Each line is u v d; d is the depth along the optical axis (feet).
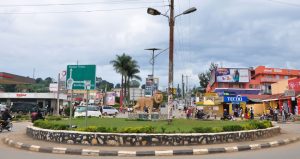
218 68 241.76
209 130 51.83
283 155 39.60
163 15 71.92
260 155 40.24
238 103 165.78
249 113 139.33
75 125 60.29
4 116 78.59
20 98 209.67
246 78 239.71
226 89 226.17
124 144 47.37
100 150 43.01
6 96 208.95
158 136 47.88
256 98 187.42
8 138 57.41
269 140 55.42
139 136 47.62
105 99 276.62
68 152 43.68
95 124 65.46
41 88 319.06
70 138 49.39
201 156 41.01
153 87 139.64
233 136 52.75
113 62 255.50
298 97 140.67
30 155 41.27
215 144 49.39
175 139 48.14
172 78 70.79
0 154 41.98
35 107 149.38
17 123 107.86
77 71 55.62
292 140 58.39
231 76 239.50
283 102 154.30
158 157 40.60
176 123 69.36
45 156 40.55
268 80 248.52
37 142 51.16
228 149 45.21
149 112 87.61
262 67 250.98
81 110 122.62
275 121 123.13
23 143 49.90
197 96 256.93
